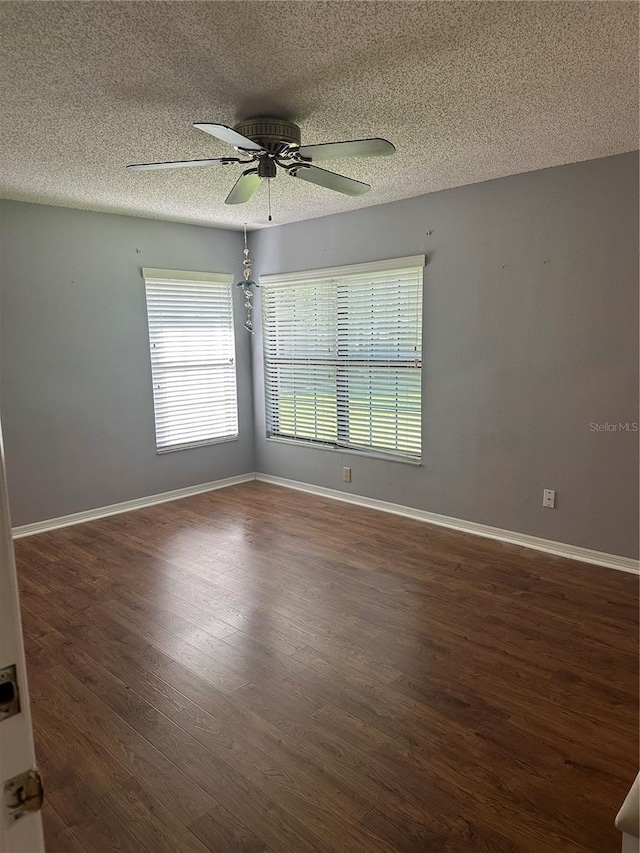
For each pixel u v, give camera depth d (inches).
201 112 95.3
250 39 71.9
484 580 130.6
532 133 109.3
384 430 179.3
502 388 149.4
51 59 75.8
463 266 152.3
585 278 131.7
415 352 167.2
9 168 125.6
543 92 89.9
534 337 141.7
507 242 143.1
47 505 169.5
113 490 184.1
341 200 161.8
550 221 135.2
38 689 93.0
